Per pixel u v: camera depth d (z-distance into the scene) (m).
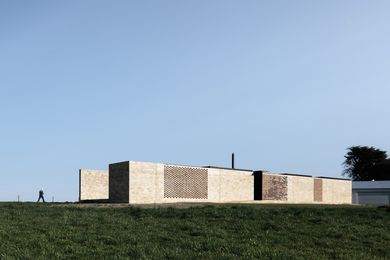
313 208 26.17
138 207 26.98
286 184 53.47
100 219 21.62
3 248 15.57
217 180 45.88
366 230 20.72
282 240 18.41
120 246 16.45
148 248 16.16
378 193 78.31
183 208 25.97
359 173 101.94
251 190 49.72
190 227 19.91
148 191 39.16
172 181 41.41
